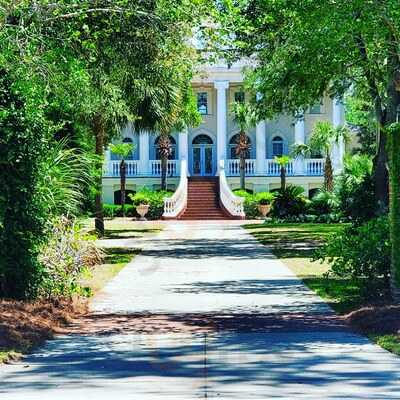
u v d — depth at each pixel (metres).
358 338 11.74
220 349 10.93
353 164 47.09
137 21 16.59
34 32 13.99
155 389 8.62
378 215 23.61
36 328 12.14
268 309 14.71
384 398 8.16
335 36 15.97
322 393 8.38
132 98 28.23
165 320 13.60
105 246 30.78
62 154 17.09
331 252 15.41
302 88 24.02
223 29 15.02
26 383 9.01
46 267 15.46
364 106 32.72
